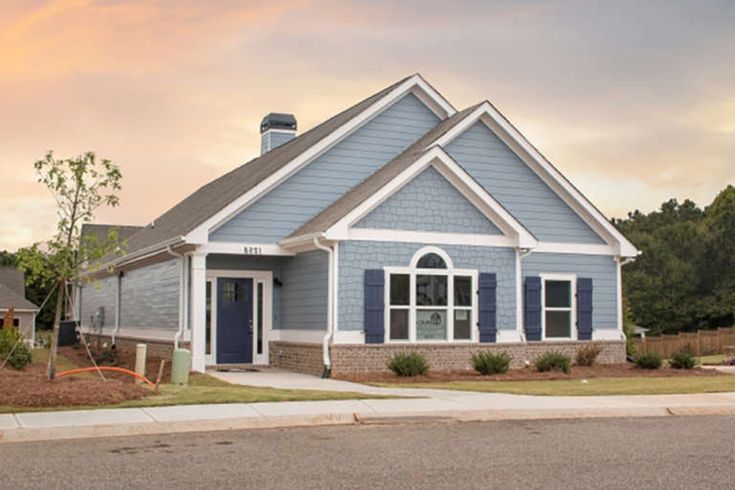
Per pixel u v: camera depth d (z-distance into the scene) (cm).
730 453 993
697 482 830
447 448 1019
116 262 2680
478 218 2150
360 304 2009
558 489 795
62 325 3531
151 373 2091
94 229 4375
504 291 2177
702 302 6034
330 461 927
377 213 2039
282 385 1753
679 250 6350
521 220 2369
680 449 1020
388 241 2045
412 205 2077
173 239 2103
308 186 2227
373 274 2014
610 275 2464
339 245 1998
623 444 1057
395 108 2364
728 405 1427
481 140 2353
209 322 2256
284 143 2953
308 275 2122
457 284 2123
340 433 1141
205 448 1009
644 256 6300
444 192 2114
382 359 2011
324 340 1975
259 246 2148
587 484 818
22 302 4456
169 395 1405
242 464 906
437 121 2419
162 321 2423
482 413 1309
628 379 1983
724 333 3812
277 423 1206
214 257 2259
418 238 2077
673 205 9131
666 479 843
